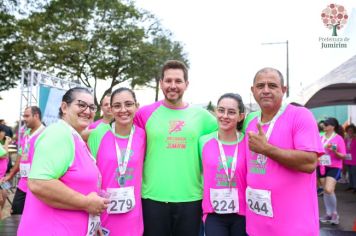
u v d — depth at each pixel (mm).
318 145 2428
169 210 3125
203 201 3152
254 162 2646
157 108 3299
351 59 6992
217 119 3146
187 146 3180
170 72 3178
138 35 19219
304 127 2451
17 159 5906
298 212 2461
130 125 3053
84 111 2299
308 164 2393
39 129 5117
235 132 3170
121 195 2889
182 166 3146
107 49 19484
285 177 2479
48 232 2062
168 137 3162
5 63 17500
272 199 2516
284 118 2570
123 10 19016
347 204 8180
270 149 2365
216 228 3045
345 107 16312
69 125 2281
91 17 18719
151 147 3182
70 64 18328
